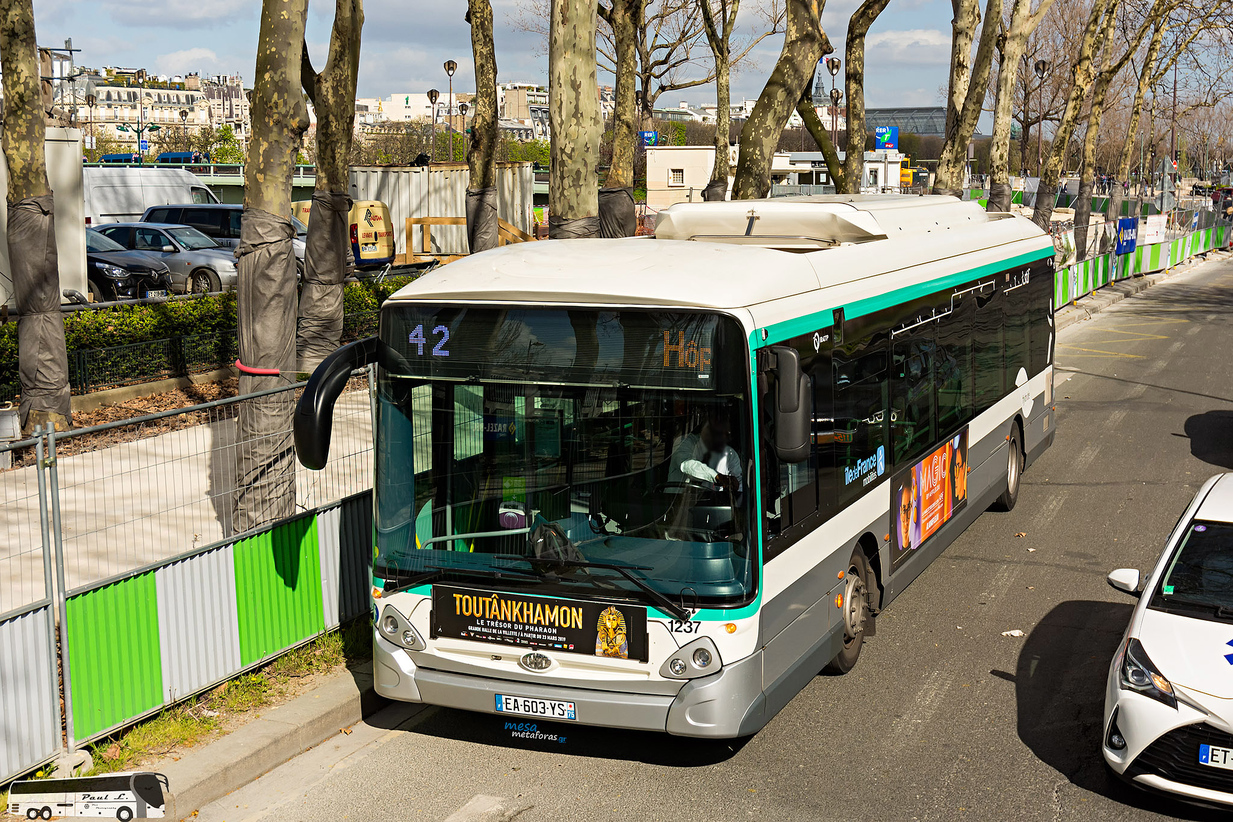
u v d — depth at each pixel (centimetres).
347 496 796
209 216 3036
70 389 1486
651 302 589
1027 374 1218
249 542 711
